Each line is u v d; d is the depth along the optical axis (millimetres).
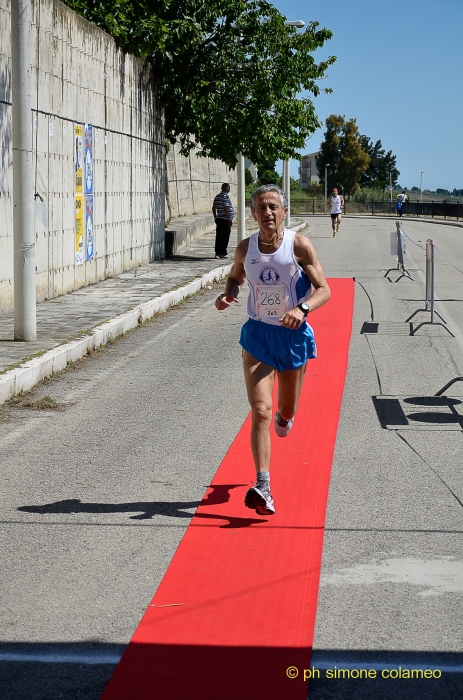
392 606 4090
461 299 15703
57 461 6410
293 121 22344
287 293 5238
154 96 21109
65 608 4078
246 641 3760
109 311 12828
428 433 7145
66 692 3377
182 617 3982
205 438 7023
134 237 19531
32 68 13031
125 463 6359
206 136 22359
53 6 13906
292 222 47688
